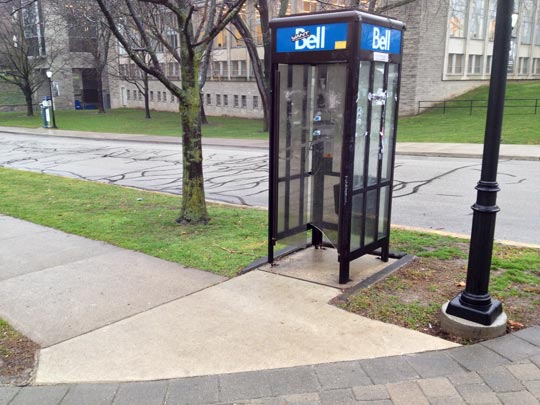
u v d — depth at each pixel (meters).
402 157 17.17
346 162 4.76
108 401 3.19
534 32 40.69
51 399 3.22
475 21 34.78
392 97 5.26
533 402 3.08
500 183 11.43
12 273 5.66
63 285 5.23
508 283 4.92
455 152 17.38
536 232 7.35
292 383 3.34
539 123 23.98
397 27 5.03
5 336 4.10
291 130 5.52
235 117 44.41
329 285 5.04
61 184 12.30
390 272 5.32
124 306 4.66
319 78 5.45
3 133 34.38
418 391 3.21
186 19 6.82
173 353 3.77
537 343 3.78
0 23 31.33
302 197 5.85
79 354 3.78
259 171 14.74
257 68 18.20
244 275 5.40
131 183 13.17
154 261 5.96
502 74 3.69
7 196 10.59
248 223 7.75
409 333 3.98
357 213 5.10
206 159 17.91
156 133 31.44
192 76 7.30
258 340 3.93
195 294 4.90
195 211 7.72
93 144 25.64
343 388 3.26
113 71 53.28
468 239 6.65
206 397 3.21
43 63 47.56
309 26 4.74
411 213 8.77
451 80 34.03
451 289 4.83
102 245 6.70
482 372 3.41
